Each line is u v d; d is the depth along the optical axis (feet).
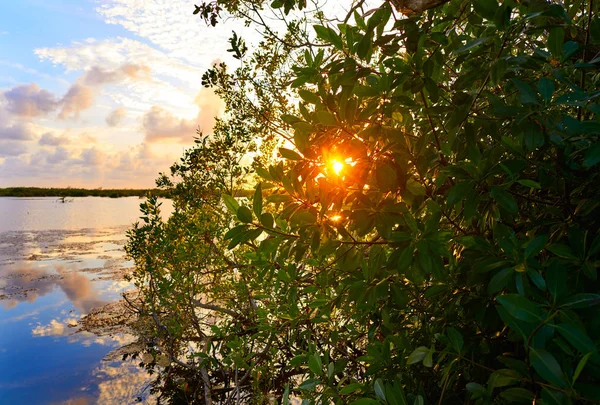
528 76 5.52
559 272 3.12
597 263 3.84
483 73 4.60
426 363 4.10
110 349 25.85
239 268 17.57
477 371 5.43
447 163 5.59
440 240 4.63
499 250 4.70
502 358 3.54
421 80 4.62
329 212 5.18
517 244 3.90
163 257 19.36
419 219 5.54
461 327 5.99
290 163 5.95
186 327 20.15
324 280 7.88
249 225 4.96
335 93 5.32
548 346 3.26
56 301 35.70
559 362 3.07
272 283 13.47
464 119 4.65
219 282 19.95
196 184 21.63
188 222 19.66
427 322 6.90
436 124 6.18
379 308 7.85
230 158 21.85
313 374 6.98
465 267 5.49
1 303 35.32
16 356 24.93
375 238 5.98
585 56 5.05
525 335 2.93
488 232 5.65
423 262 4.45
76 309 33.50
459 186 4.23
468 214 4.33
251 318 18.17
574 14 5.38
